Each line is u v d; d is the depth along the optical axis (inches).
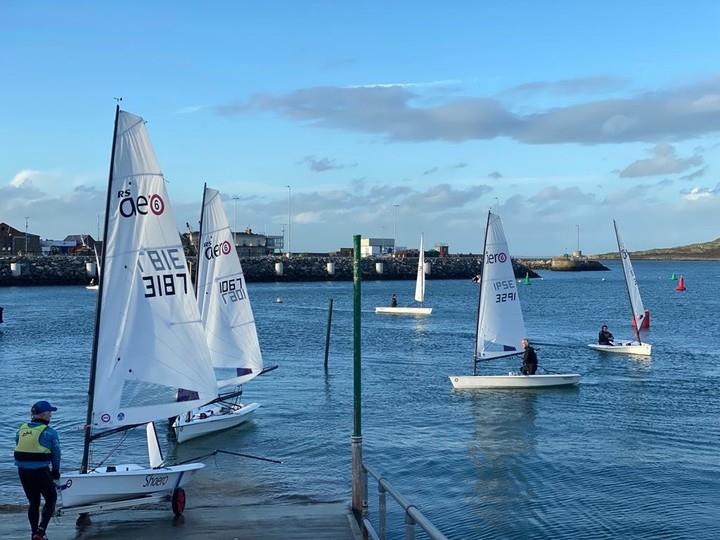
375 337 2490.2
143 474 572.1
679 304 4069.9
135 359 618.2
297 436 1085.8
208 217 1175.0
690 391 1464.1
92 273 5679.1
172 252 641.6
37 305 3816.4
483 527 727.7
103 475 555.5
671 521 745.0
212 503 743.7
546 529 722.8
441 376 1669.5
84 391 1450.5
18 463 498.6
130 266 619.5
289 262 6835.6
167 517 600.1
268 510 626.5
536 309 3772.1
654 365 1824.6
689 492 834.2
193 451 1000.2
